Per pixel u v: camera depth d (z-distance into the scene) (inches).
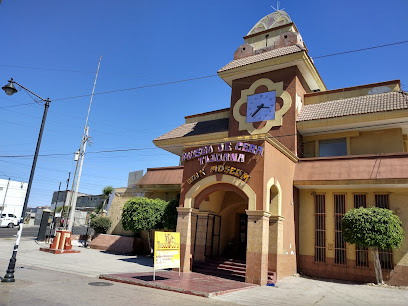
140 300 378.0
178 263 541.6
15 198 2513.5
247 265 553.9
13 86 511.8
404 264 610.5
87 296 379.9
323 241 706.2
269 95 850.1
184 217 656.4
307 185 713.6
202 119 1064.2
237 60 968.3
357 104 761.6
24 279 469.7
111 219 1120.8
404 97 706.8
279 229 617.0
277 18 988.6
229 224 835.4
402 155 641.0
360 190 693.3
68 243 903.7
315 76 891.4
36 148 533.0
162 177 996.6
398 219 593.3
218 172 635.5
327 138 807.1
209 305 378.0
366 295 498.6
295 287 542.3
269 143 611.5
